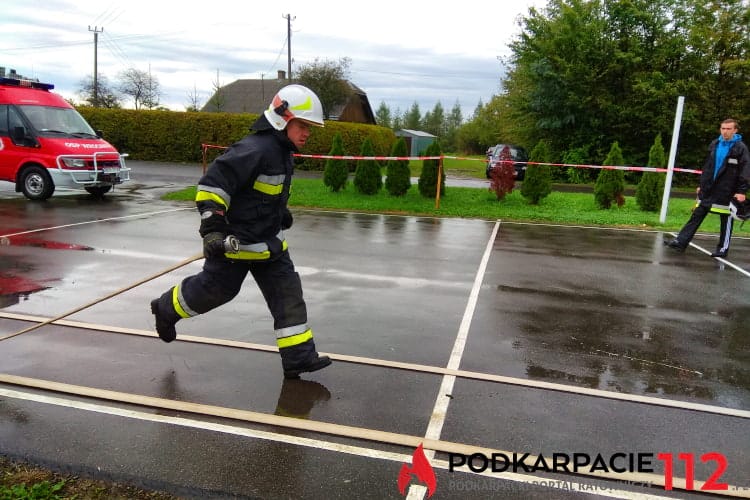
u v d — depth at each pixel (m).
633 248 9.32
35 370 4.00
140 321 5.04
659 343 4.95
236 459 3.02
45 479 2.88
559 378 4.14
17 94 12.73
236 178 3.48
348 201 14.13
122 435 3.21
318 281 6.63
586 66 24.47
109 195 14.26
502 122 35.91
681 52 23.98
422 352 4.55
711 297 6.46
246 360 4.27
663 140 24.92
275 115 3.61
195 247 8.23
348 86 40.41
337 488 2.80
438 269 7.43
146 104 49.25
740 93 23.75
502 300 6.10
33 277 6.43
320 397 3.72
